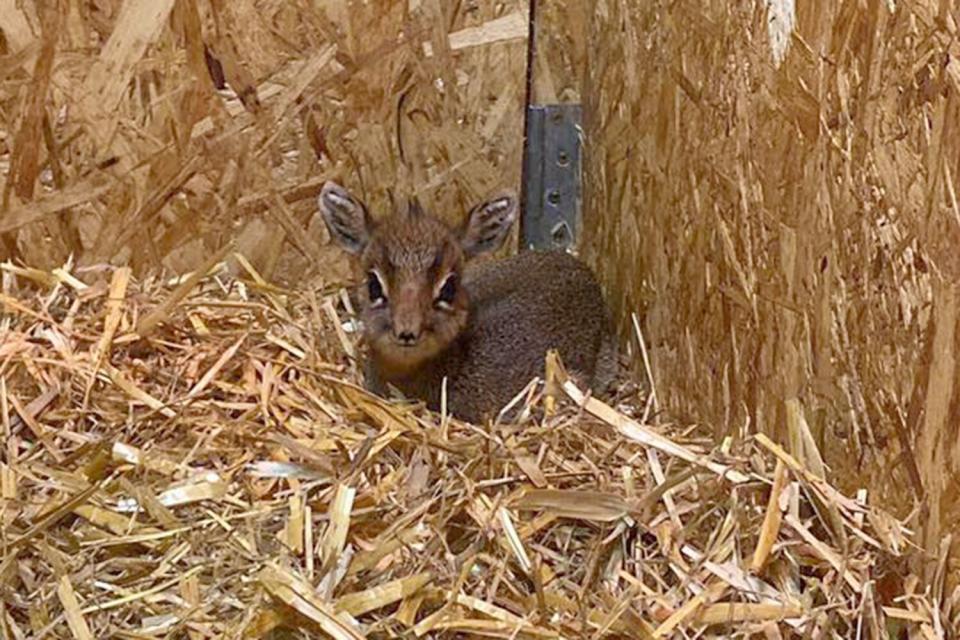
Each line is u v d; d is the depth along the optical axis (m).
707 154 5.00
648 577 4.04
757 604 3.81
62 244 5.96
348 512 4.18
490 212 5.72
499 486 4.39
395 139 6.23
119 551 4.11
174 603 3.91
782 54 4.30
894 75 3.63
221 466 4.54
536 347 5.79
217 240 6.09
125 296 5.49
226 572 4.00
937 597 3.55
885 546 3.76
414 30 6.09
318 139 6.11
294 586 3.85
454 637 3.85
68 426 4.74
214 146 5.98
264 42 5.90
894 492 3.78
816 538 4.01
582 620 3.81
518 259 6.21
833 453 4.11
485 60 6.25
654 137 5.58
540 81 6.47
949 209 3.40
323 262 6.23
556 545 4.18
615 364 6.15
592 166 6.46
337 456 4.61
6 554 4.04
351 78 6.07
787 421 4.30
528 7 6.23
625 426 4.64
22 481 4.40
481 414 5.59
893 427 3.74
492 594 3.95
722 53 4.81
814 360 4.18
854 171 3.87
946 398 3.47
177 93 5.88
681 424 5.30
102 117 5.84
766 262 4.50
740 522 4.06
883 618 3.67
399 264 5.40
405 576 3.99
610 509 4.16
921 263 3.55
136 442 4.68
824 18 4.00
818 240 4.11
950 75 3.36
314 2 5.91
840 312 4.00
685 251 5.27
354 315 6.04
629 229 5.98
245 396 5.04
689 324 5.26
